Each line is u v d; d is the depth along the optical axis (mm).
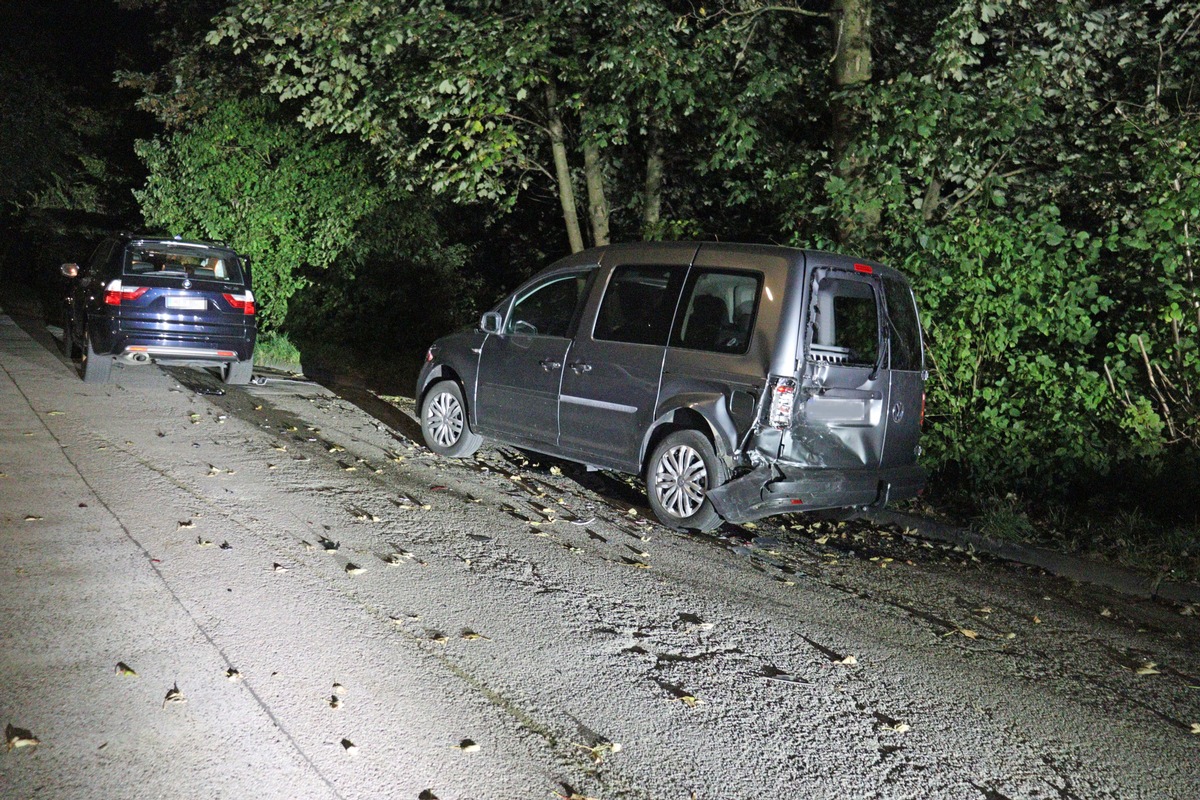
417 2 11836
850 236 9852
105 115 29422
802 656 5152
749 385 6836
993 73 10625
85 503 6762
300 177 16344
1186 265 8523
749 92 10805
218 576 5562
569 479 8719
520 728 4141
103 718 3912
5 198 27844
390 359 16375
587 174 14055
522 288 8586
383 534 6609
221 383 12406
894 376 7418
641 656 4973
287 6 11641
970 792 3918
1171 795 4016
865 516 8227
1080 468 8602
